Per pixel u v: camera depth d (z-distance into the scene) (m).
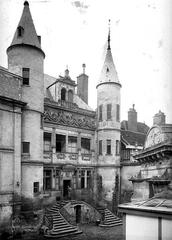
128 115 33.00
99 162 25.66
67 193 23.55
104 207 22.62
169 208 8.33
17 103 17.27
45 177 21.77
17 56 18.86
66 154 23.42
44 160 21.52
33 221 16.81
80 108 25.56
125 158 27.20
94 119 26.72
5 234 14.91
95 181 25.67
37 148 18.70
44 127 21.95
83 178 24.98
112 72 26.64
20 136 17.41
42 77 20.00
